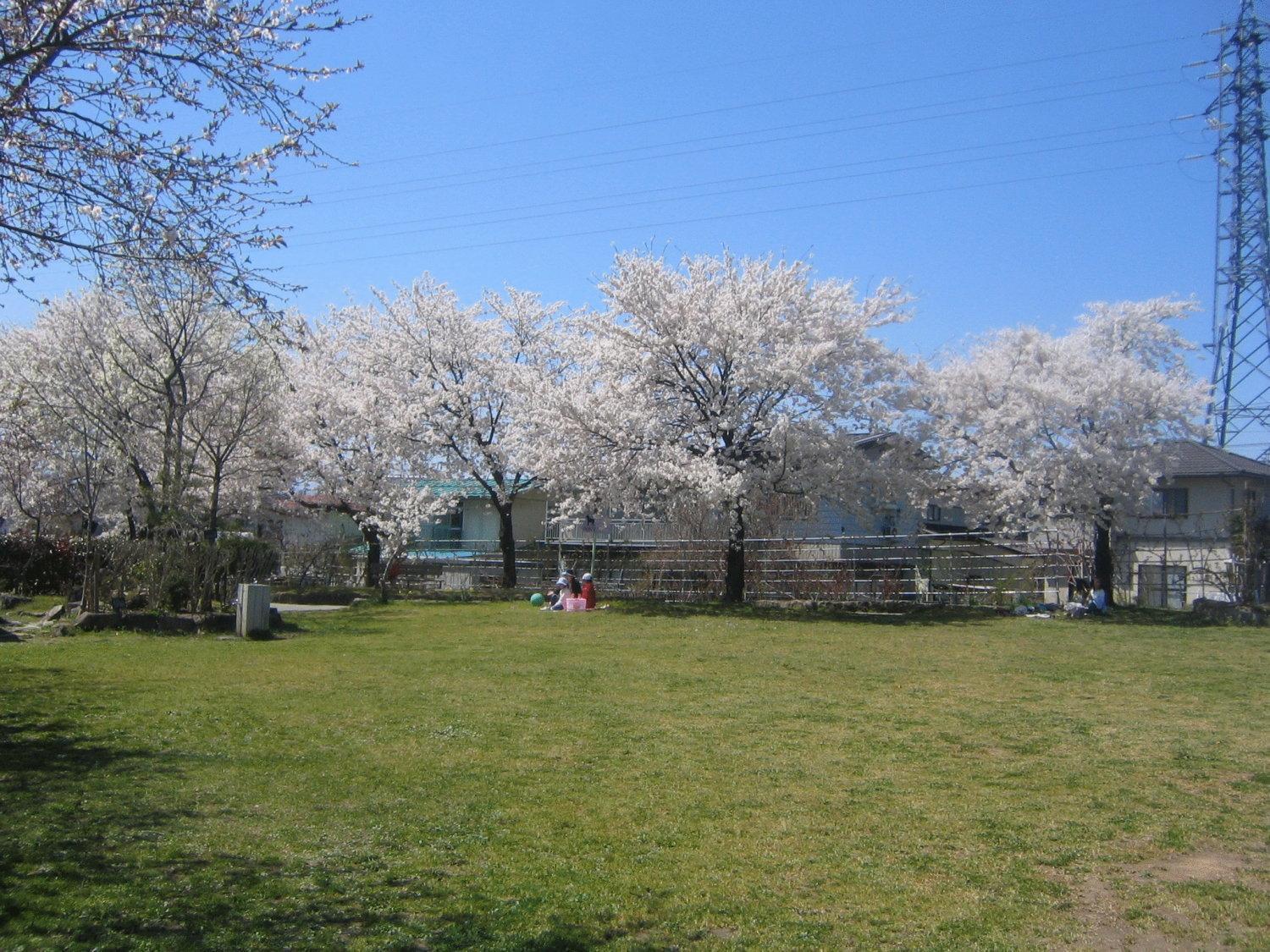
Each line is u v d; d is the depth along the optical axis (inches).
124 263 235.5
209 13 219.1
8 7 210.5
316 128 241.3
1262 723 358.6
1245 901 187.0
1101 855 213.9
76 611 636.7
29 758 277.6
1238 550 885.8
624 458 882.8
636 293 889.5
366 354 1129.4
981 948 167.6
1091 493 864.3
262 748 297.9
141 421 815.1
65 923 168.2
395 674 456.1
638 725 346.0
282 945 163.3
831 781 273.4
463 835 222.4
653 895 190.1
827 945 168.9
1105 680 461.1
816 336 875.4
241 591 593.6
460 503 1393.9
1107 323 970.1
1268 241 1221.7
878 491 921.5
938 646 604.1
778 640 633.0
